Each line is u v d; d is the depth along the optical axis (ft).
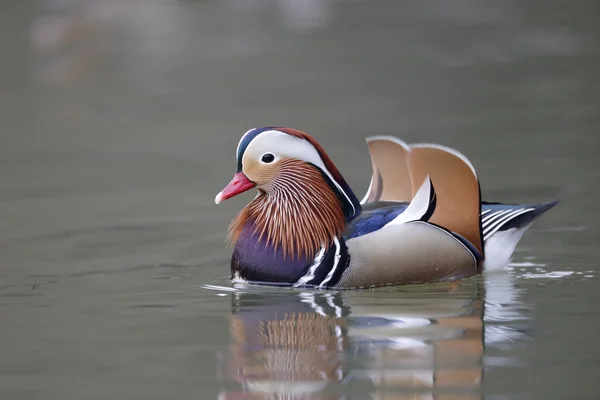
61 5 115.85
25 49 104.88
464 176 35.24
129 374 25.53
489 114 75.77
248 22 115.65
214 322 30.40
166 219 47.98
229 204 51.70
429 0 123.95
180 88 90.58
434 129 70.54
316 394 23.80
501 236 37.37
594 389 23.89
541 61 95.96
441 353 26.84
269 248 35.27
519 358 26.32
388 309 31.71
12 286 35.73
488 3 120.67
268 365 26.00
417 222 35.27
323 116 76.23
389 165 38.52
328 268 34.65
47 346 28.19
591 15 113.29
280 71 96.58
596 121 71.56
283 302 32.86
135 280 36.55
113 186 56.44
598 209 48.01
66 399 23.88
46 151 67.82
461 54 100.12
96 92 89.71
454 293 33.96
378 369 25.53
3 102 86.43
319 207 35.06
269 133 35.12
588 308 31.58
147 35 109.50
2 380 25.34
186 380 24.95
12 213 49.67
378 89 87.35
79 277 37.11
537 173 56.13
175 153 66.08
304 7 120.16
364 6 121.80
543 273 37.11
